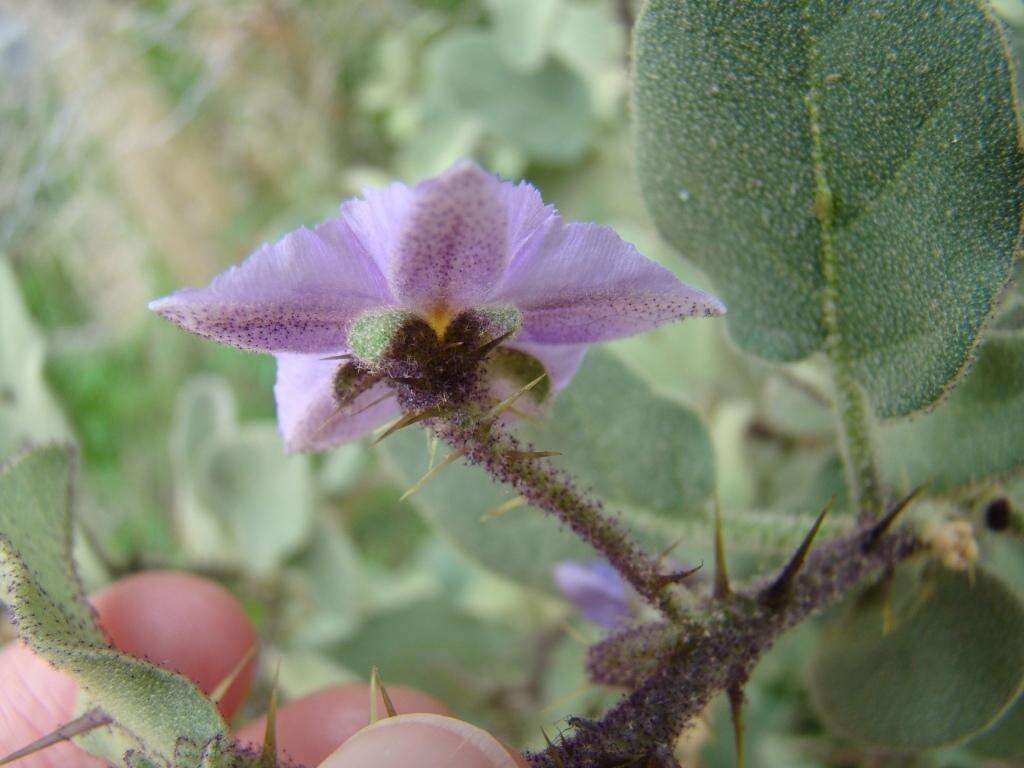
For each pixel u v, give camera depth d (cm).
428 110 21
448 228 5
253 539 15
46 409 13
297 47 25
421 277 6
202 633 11
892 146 7
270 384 25
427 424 6
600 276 6
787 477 13
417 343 6
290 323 6
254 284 5
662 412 9
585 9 20
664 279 6
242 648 11
